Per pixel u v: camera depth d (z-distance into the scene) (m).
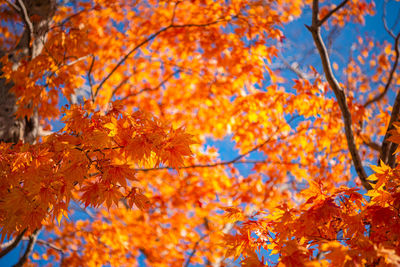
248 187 7.30
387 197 2.16
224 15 5.70
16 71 4.06
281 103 5.61
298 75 6.86
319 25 3.70
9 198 2.12
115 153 2.19
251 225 2.46
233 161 6.36
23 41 4.62
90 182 2.17
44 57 4.07
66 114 2.35
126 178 2.18
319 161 7.11
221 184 7.81
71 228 7.05
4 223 2.21
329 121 5.80
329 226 2.30
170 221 7.37
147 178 7.80
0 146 2.42
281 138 6.54
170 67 7.49
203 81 6.79
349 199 2.33
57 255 6.93
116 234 6.82
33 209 2.23
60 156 2.26
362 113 5.51
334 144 6.55
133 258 7.23
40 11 4.70
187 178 7.82
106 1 6.07
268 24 5.43
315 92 5.27
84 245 6.85
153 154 2.25
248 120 6.57
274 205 2.55
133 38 6.77
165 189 7.88
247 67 5.63
